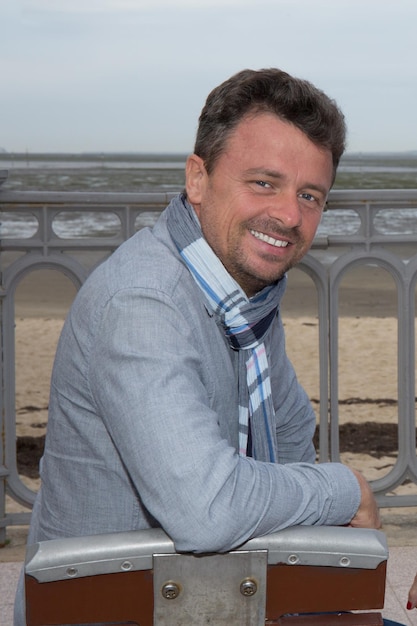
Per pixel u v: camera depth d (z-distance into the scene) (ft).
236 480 4.08
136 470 4.15
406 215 89.61
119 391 4.29
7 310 9.84
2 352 9.91
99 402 4.46
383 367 25.82
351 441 18.03
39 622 3.92
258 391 5.09
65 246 9.70
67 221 84.48
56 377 4.81
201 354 4.69
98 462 4.65
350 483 4.49
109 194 9.57
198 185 4.94
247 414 5.08
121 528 4.68
